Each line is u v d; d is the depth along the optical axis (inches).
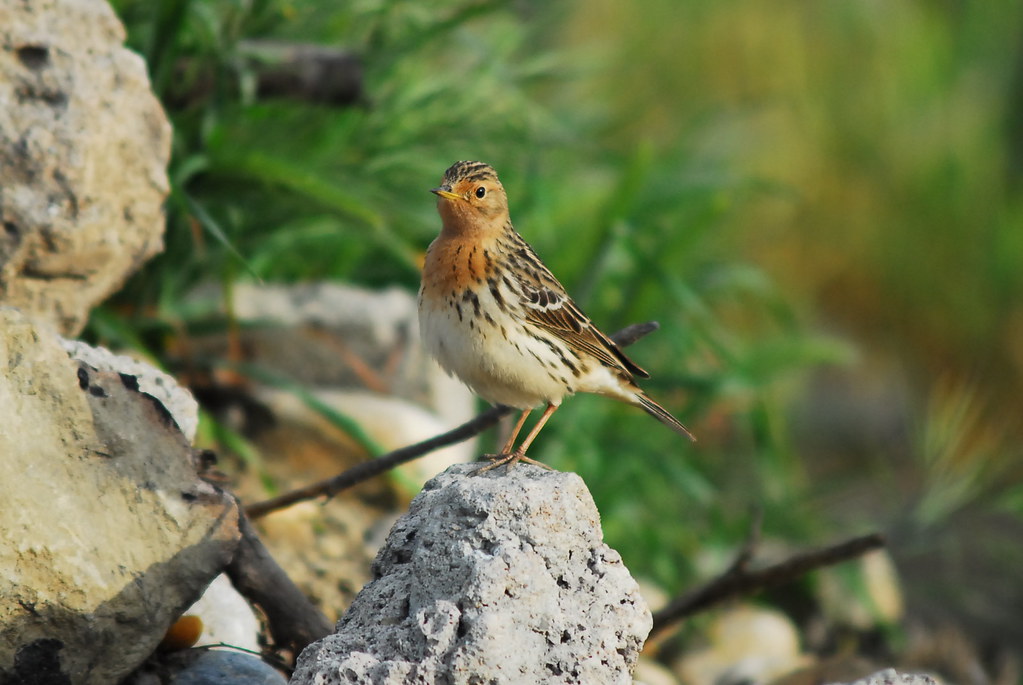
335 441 444.5
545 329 346.3
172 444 263.3
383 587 238.2
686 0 840.9
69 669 248.7
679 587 502.3
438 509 239.3
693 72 833.5
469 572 228.2
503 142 537.0
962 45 902.4
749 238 854.5
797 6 881.5
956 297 859.4
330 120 481.1
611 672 228.7
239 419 443.2
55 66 319.0
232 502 262.2
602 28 821.9
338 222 479.5
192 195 431.2
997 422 796.0
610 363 363.3
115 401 260.1
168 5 400.2
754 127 845.2
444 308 340.8
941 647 508.4
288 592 283.4
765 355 570.3
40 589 245.1
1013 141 903.1
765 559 527.2
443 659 220.1
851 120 874.8
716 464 583.8
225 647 279.3
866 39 888.3
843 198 869.2
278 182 423.5
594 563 236.8
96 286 331.9
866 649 514.6
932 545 617.0
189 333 450.0
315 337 464.8
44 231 311.9
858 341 872.9
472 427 350.0
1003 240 857.5
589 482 487.8
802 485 618.2
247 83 425.7
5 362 251.9
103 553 250.2
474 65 554.6
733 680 429.4
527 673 223.5
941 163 870.4
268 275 490.9
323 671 219.6
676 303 541.0
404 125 512.4
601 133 636.7
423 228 490.3
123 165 326.0
